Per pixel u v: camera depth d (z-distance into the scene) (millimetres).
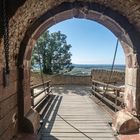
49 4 4242
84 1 4574
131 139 4605
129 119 4969
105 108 8203
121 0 3939
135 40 4754
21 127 4871
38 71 20344
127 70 5566
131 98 5148
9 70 3852
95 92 11133
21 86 4828
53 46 21297
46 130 5629
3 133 3619
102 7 4629
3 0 2676
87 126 5984
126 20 4695
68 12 4844
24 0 2898
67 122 6434
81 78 20703
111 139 4926
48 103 9688
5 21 2879
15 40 4191
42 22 4664
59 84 20297
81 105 9438
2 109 3551
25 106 5027
